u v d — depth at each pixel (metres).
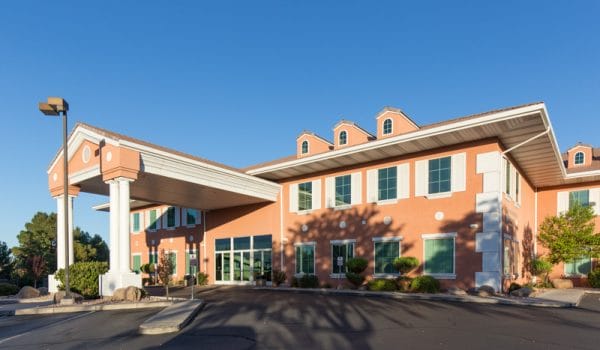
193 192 23.47
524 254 22.22
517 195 21.19
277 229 25.80
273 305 14.69
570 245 21.16
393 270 20.27
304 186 24.78
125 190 17.02
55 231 48.88
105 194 24.36
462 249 18.05
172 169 19.38
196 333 9.65
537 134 17.08
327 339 8.75
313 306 14.19
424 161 19.81
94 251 53.03
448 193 18.73
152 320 10.70
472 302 15.06
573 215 21.95
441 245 18.77
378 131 21.34
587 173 22.08
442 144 18.88
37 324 11.77
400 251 20.06
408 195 20.16
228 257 28.67
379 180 21.41
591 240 20.72
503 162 18.50
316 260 23.52
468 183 18.23
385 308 13.41
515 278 19.38
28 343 9.08
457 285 18.00
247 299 17.22
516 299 15.07
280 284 24.81
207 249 30.25
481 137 17.77
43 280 42.53
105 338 9.34
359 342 8.43
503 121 15.62
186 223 32.34
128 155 17.20
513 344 8.17
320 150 24.33
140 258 36.12
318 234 23.62
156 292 22.66
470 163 18.28
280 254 25.36
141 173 18.22
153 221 35.41
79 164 20.14
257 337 9.06
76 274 17.36
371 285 19.88
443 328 9.84
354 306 13.99
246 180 23.56
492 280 17.02
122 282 16.55
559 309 13.11
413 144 18.86
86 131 18.92
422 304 14.45
